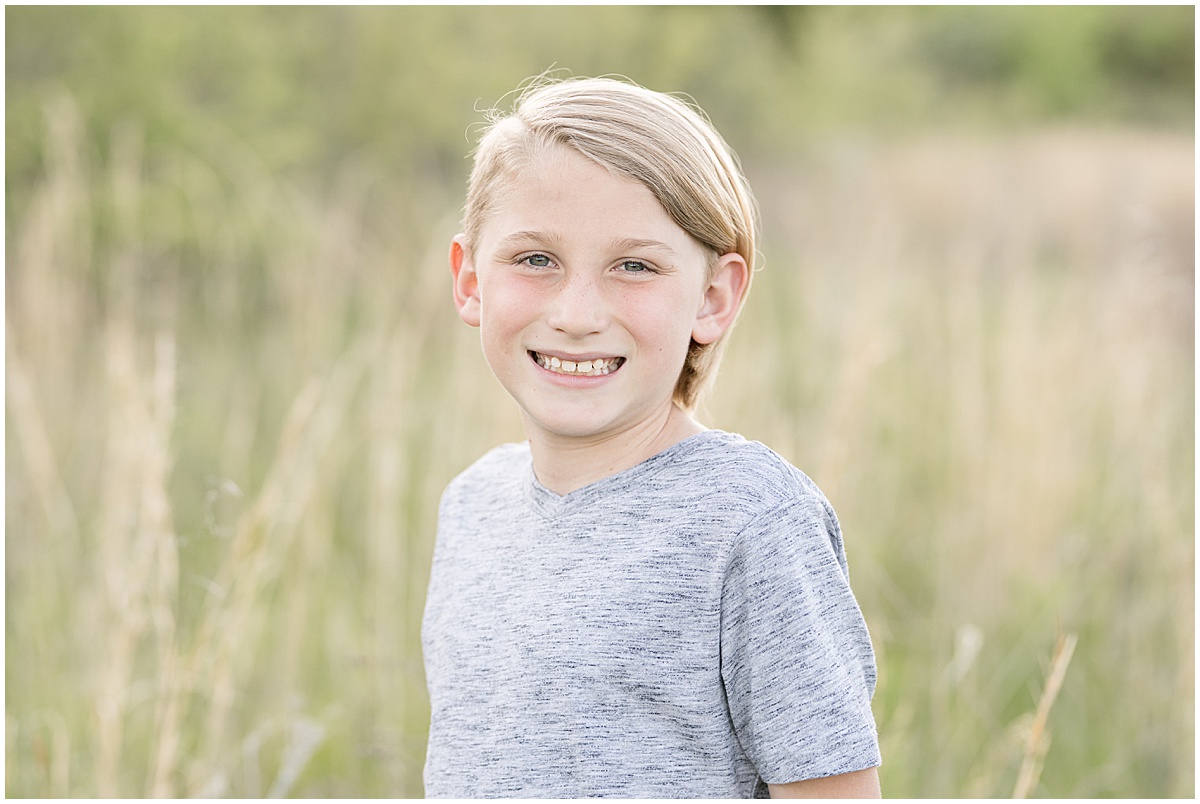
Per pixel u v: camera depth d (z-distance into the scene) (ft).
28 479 12.76
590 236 4.94
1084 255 20.86
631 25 36.50
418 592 12.35
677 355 5.10
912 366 16.49
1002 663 12.12
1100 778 11.18
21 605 11.96
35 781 10.37
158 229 19.42
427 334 16.17
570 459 5.32
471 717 5.37
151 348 16.21
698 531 4.86
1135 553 13.82
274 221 20.08
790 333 17.99
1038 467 14.07
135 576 9.72
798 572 4.76
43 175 20.70
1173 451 15.88
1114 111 49.75
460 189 26.91
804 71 44.16
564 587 5.12
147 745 10.94
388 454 12.61
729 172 5.38
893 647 12.55
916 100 46.01
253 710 11.27
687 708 4.80
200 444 14.29
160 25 24.36
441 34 30.99
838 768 4.64
